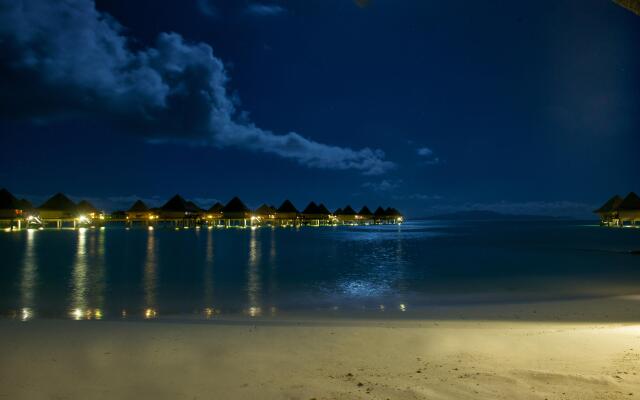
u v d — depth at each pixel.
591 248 30.80
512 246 33.78
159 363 4.92
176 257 23.28
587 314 9.09
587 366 4.50
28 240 38.00
